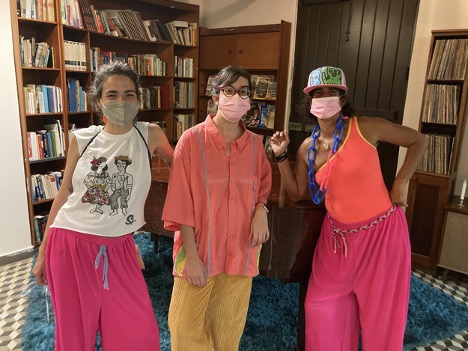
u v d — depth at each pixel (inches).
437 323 93.9
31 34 126.6
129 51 163.6
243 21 173.6
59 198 56.2
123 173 54.1
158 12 173.3
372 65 142.1
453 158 112.4
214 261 57.2
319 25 151.9
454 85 111.0
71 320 54.2
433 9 118.0
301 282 73.5
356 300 68.6
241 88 54.5
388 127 61.9
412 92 126.0
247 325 89.6
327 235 66.6
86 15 130.4
